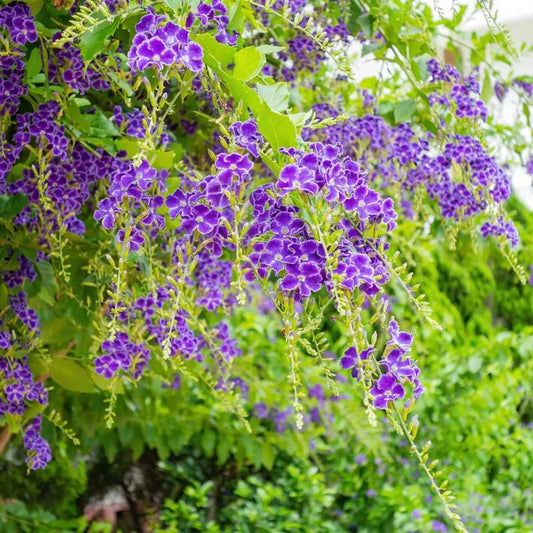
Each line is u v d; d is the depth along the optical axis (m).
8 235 0.73
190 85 0.54
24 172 0.67
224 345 0.85
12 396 0.71
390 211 0.50
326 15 0.91
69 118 0.68
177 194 0.53
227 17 0.53
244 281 0.48
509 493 1.99
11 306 0.74
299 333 0.49
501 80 0.94
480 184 0.76
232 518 1.62
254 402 1.36
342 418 1.67
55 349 0.87
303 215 0.48
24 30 0.60
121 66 0.67
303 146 0.50
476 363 1.89
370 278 0.47
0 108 0.63
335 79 1.00
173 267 0.71
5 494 1.41
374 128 0.85
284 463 1.76
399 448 1.86
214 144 0.89
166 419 1.31
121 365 0.69
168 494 1.75
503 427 2.02
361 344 0.48
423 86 0.85
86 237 0.79
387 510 1.74
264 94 0.51
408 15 0.85
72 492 1.50
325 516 1.82
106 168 0.70
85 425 1.04
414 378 0.48
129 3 0.55
